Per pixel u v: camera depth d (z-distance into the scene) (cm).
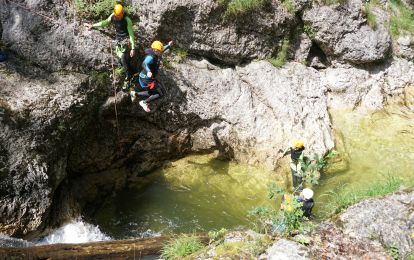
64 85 770
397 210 523
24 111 709
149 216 849
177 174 941
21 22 771
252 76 984
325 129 980
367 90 1095
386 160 952
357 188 842
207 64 966
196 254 522
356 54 1072
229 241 528
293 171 855
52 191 721
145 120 898
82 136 819
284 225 536
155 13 855
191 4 876
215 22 921
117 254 617
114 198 882
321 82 1080
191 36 920
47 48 779
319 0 1021
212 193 900
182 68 919
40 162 707
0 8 770
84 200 841
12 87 728
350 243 498
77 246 616
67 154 780
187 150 959
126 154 917
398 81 1122
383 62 1128
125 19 764
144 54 862
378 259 479
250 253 498
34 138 709
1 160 671
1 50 765
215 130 941
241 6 912
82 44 796
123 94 843
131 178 921
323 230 517
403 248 489
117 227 822
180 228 823
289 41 1041
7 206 666
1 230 661
